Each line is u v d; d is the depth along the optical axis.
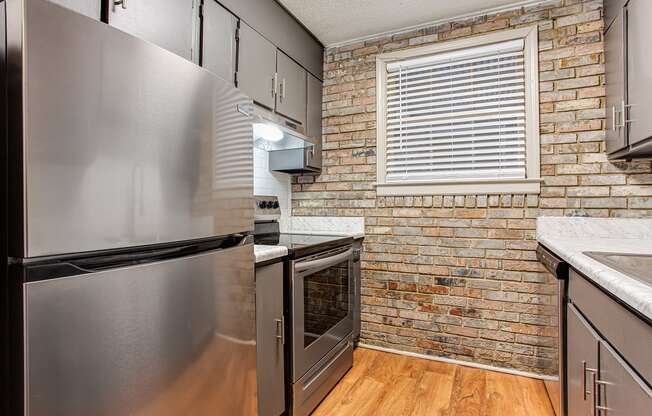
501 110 2.32
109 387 0.76
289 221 2.92
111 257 0.79
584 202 2.06
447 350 2.41
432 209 2.45
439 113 2.50
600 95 2.03
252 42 1.92
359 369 2.30
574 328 1.36
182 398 0.95
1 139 0.66
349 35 2.64
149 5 1.30
